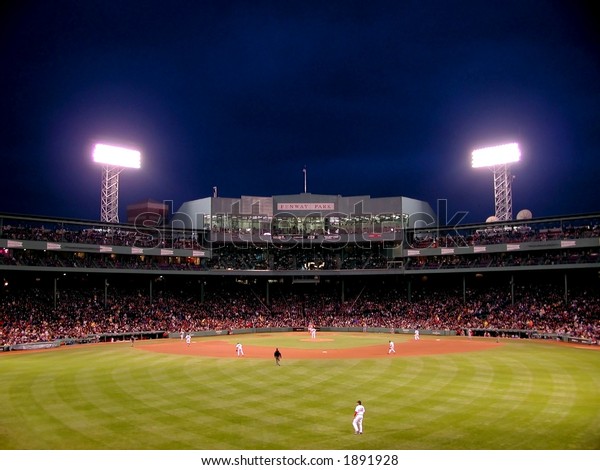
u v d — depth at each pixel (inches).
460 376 1482.5
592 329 2549.2
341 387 1333.7
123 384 1403.8
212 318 3388.3
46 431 957.2
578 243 2984.7
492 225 3344.0
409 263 3695.9
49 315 2861.7
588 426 952.9
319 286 3961.6
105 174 3563.0
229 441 880.3
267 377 1493.6
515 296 3243.1
